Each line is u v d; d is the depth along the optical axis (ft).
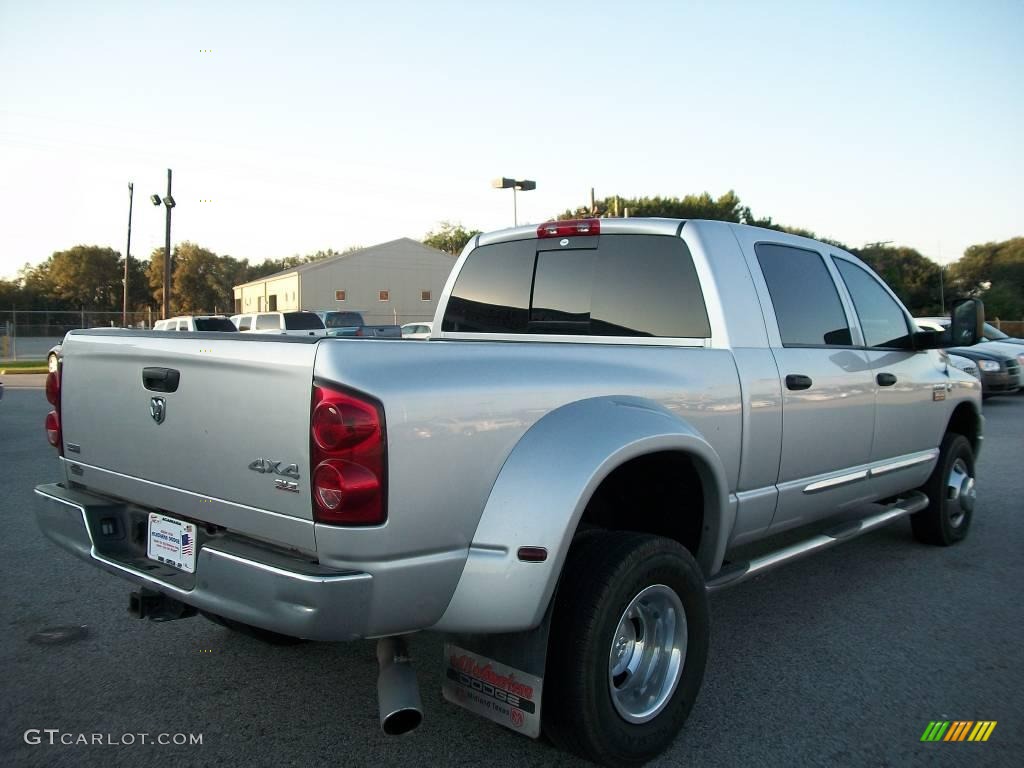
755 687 11.89
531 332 14.08
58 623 14.38
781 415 12.48
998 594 15.96
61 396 11.32
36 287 255.29
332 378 7.70
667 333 12.48
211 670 12.50
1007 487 25.93
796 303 13.64
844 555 18.57
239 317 96.99
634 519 12.01
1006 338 55.83
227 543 8.60
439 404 8.18
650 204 178.70
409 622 8.21
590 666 8.87
